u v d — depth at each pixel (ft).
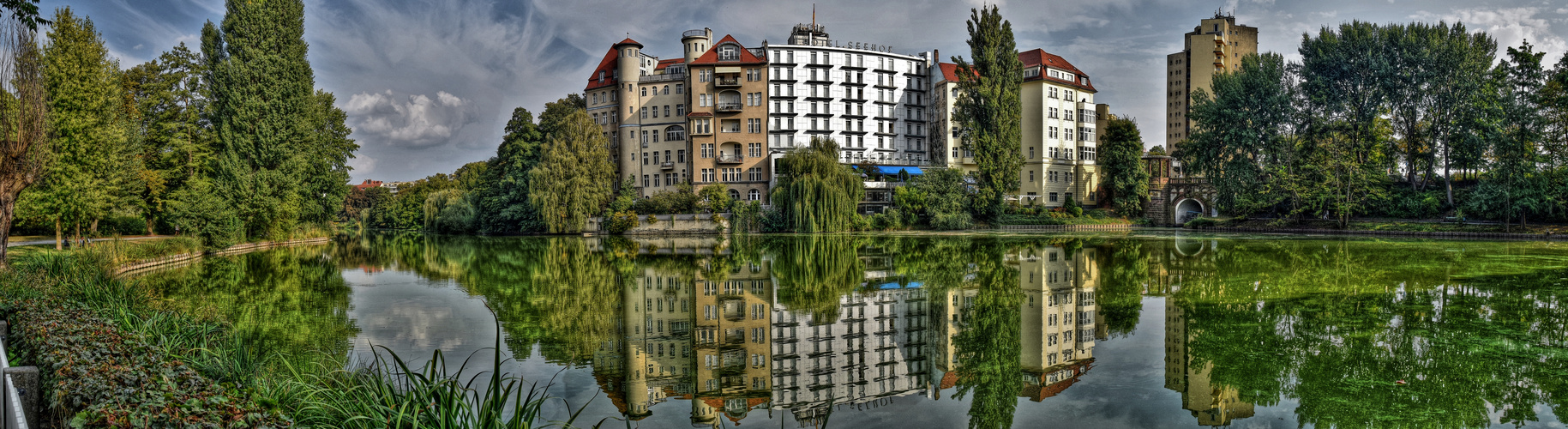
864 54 299.38
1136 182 274.77
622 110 296.92
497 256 149.38
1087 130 311.88
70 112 96.58
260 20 160.66
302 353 50.57
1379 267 105.70
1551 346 51.93
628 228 245.04
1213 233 221.25
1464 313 65.31
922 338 61.05
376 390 28.04
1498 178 185.88
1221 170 248.52
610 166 254.47
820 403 42.78
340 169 208.74
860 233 222.89
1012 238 195.42
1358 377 44.42
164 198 158.51
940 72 302.25
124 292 55.36
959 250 149.48
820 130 292.81
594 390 43.73
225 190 155.33
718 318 70.74
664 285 95.91
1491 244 153.79
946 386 45.75
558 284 96.99
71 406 20.76
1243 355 50.67
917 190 248.11
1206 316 66.69
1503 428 34.71
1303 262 115.96
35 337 27.96
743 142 283.18
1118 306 73.56
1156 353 52.29
